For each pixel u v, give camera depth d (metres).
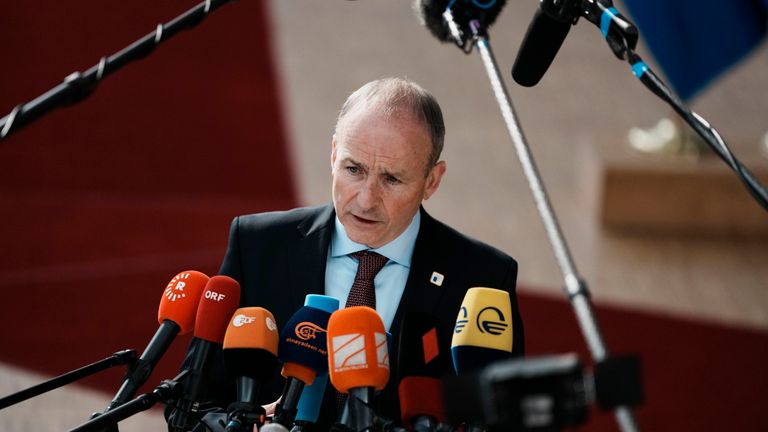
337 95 16.59
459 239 4.38
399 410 4.03
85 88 3.24
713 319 11.19
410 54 18.08
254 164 14.22
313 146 14.93
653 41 12.17
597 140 14.01
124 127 14.85
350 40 18.53
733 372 10.04
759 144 14.16
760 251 13.02
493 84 3.82
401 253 4.23
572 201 13.88
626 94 16.94
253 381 3.38
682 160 13.52
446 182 13.90
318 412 3.65
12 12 18.14
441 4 4.14
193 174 13.78
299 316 3.48
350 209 3.93
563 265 3.28
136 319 10.12
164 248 11.72
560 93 16.77
